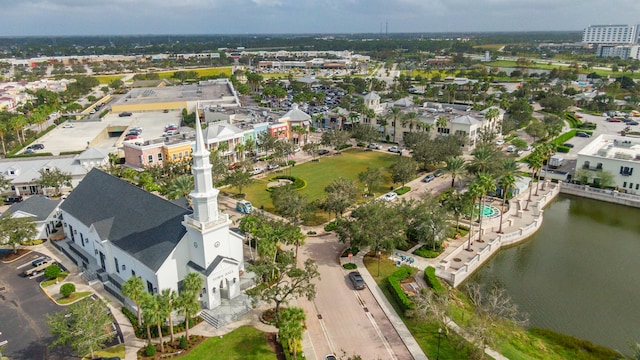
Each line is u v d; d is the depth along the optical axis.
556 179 127.38
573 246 91.56
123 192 78.69
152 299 52.84
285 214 89.31
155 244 65.94
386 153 157.88
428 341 58.59
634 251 89.12
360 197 112.88
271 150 156.00
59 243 86.88
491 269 82.50
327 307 66.12
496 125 175.00
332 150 162.62
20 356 55.97
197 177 62.12
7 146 158.62
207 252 63.59
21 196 113.75
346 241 87.69
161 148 134.12
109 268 73.38
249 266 66.94
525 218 100.81
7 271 77.50
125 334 60.09
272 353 56.12
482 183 86.88
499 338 58.81
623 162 115.12
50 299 68.56
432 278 72.12
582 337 63.66
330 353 56.19
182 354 55.78
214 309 64.75
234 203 109.19
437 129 162.62
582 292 74.69
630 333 64.31
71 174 117.44
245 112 182.75
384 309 65.56
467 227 94.94
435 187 121.81
